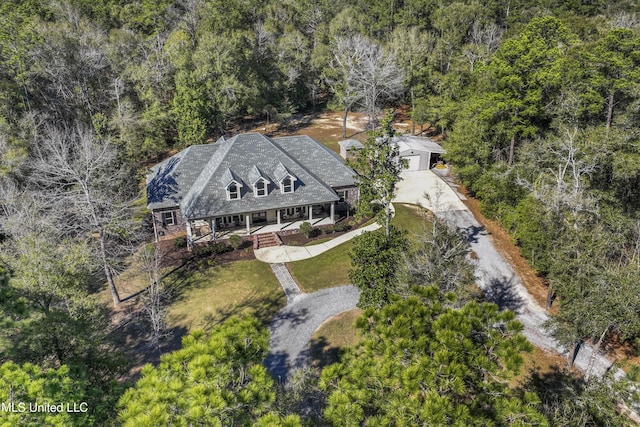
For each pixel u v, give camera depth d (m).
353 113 73.62
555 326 21.52
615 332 25.22
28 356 15.73
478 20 68.88
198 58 55.03
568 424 16.23
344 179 38.66
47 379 11.05
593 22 63.41
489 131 41.16
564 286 21.16
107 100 55.22
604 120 37.97
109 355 18.53
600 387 17.22
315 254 33.25
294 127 66.56
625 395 17.02
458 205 41.03
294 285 29.81
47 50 48.47
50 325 16.05
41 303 18.38
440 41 63.91
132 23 73.25
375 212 38.75
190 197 34.72
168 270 31.58
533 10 79.06
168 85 57.34
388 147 24.30
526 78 37.28
